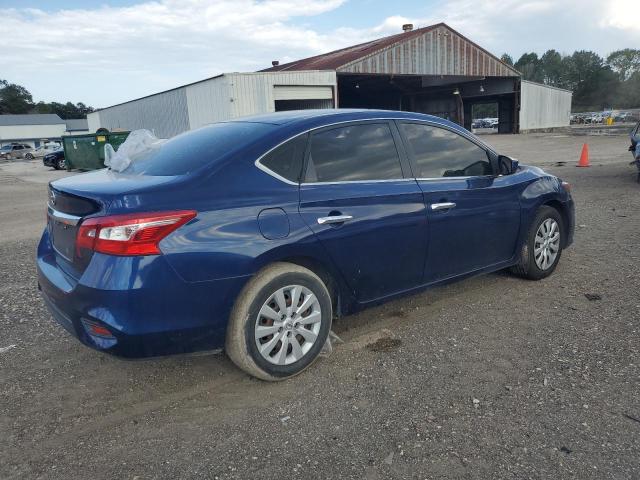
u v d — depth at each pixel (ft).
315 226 10.60
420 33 100.94
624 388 10.09
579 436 8.73
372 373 11.02
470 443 8.65
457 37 107.34
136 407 10.07
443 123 13.73
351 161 11.60
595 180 37.96
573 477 7.80
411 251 12.35
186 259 9.17
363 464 8.24
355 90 136.46
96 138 68.90
